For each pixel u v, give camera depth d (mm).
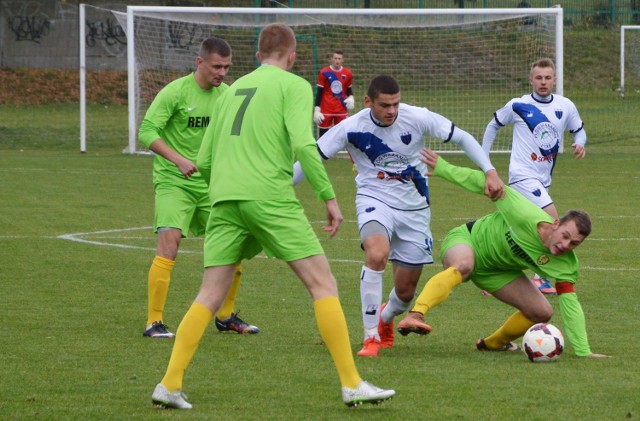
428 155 15250
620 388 12750
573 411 11625
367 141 15727
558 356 14594
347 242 28109
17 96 76562
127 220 32000
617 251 26156
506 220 15195
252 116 12000
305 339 16438
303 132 11578
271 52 12477
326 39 64562
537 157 22281
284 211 11812
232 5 81812
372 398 11453
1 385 13023
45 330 16938
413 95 62344
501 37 61562
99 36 82125
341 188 40562
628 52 75562
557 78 52406
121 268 23766
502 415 11453
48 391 12711
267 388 12914
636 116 66812
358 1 70312
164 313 18797
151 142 16797
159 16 52781
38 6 80875
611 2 76250
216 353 15242
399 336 17016
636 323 17656
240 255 12273
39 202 35781
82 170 45719
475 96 61906
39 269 23453
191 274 23219
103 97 78625
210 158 12578
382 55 63938
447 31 62656
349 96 48594
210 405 12008
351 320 18297
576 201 36281
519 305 15406
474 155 15406
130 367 14180
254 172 11844
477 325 17781
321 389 12852
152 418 11367
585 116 66812
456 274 14812
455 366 14328
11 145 57781
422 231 15961
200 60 17422
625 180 42719
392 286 22031
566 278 15070
